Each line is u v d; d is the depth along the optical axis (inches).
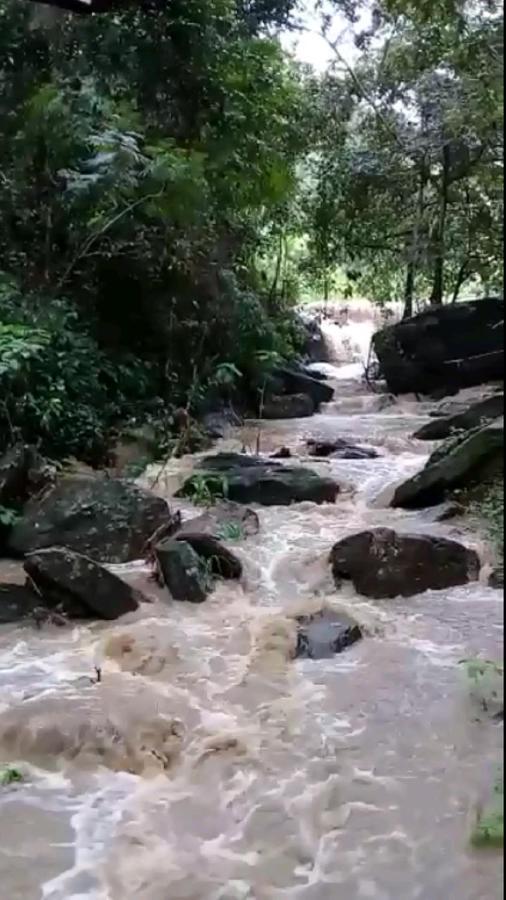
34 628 194.9
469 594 213.5
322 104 542.0
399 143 536.4
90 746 146.5
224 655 181.9
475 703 158.2
